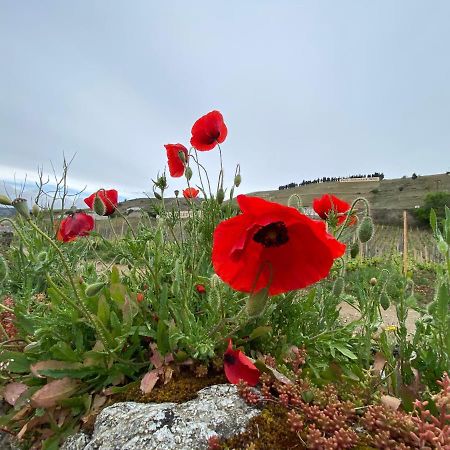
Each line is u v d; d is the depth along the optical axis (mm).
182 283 2242
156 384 1995
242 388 1756
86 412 1881
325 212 2611
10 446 2039
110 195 2643
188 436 1560
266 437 1554
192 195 3002
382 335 2059
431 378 1888
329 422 1550
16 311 2246
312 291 2457
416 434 1486
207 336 1986
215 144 2898
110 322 2166
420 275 10242
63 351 1962
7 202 1692
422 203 58688
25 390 2023
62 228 2631
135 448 1534
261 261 1469
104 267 2875
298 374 1870
